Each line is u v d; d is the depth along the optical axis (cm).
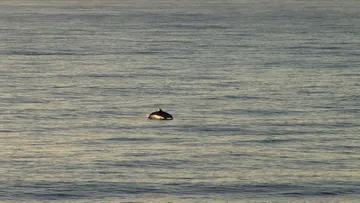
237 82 18962
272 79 19462
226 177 11194
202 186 10831
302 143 13038
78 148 12650
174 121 14688
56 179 11025
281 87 18288
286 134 13675
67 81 19112
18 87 18188
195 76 19900
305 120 14788
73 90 17850
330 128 14162
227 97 17025
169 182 10962
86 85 18525
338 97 17075
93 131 13862
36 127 14125
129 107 15975
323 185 10906
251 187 10812
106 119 14850
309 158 12144
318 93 17525
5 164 11694
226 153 12388
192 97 17025
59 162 11831
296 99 16838
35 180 10969
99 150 12538
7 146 12731
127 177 11150
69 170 11438
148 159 12019
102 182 10925
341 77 19825
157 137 13412
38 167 11562
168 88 18125
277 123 14538
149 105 16175
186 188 10744
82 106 16050
